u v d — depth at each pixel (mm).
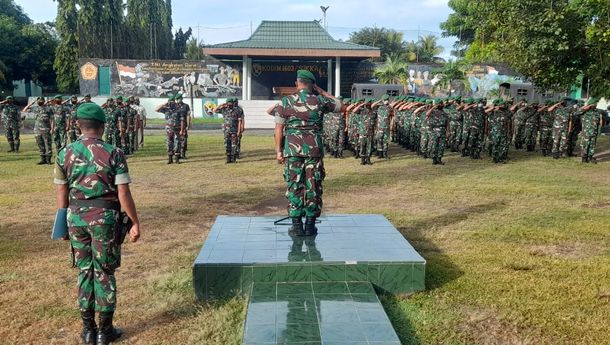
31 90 50438
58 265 5504
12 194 9383
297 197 5355
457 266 5422
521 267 5371
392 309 4355
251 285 4492
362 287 4453
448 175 11711
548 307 4398
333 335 3516
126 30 49031
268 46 31375
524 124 16734
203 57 61875
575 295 4656
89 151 3557
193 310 4363
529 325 4086
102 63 35125
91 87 35312
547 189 9875
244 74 33125
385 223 6082
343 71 36562
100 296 3666
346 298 4195
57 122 13672
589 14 12750
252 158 14859
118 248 3688
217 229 5770
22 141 19547
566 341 3834
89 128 3617
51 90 50469
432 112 13516
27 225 7180
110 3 45375
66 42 43875
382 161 14266
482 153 16078
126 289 4840
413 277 4648
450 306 4434
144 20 51219
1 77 40250
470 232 6762
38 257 5773
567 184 10492
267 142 19766
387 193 9594
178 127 13523
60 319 4207
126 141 15281
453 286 4859
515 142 17344
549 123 15258
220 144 18703
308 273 4559
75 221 3568
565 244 6254
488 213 7906
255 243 5184
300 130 5242
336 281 4586
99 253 3582
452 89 33750
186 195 9422
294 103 5191
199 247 6168
